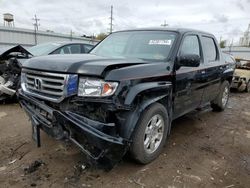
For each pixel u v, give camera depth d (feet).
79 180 8.66
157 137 10.42
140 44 12.28
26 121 14.62
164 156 10.78
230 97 26.58
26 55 17.92
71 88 8.04
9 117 15.35
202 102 14.96
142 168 9.69
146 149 9.79
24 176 8.80
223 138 13.44
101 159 8.06
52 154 10.39
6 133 12.67
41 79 8.84
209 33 15.75
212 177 9.31
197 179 9.11
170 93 10.66
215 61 15.78
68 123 7.95
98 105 7.90
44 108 8.75
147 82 9.14
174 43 11.53
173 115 11.78
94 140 7.73
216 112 18.98
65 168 9.36
